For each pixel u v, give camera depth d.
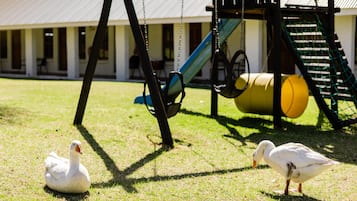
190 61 13.66
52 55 27.98
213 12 11.67
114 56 25.73
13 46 29.05
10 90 17.52
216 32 10.88
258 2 10.87
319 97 10.82
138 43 8.88
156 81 8.98
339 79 11.34
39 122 10.64
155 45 24.39
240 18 11.99
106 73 26.03
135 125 10.53
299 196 6.14
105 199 5.96
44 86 19.16
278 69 10.59
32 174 6.86
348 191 6.38
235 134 9.99
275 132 10.27
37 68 27.56
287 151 6.01
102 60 26.11
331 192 6.33
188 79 13.70
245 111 11.99
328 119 10.90
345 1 17.23
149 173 7.10
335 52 11.15
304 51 11.59
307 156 5.91
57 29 27.64
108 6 9.67
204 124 10.99
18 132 9.53
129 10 8.88
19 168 7.12
